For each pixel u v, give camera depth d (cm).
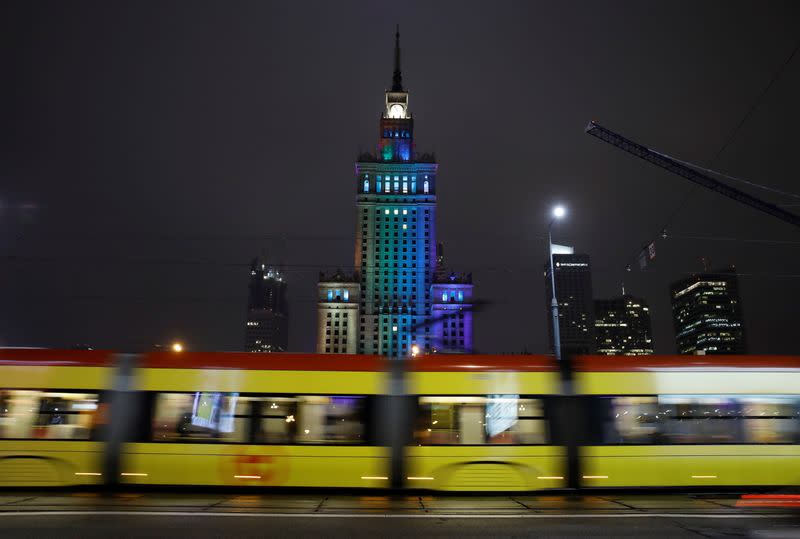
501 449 1770
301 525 1293
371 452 1769
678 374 1850
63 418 1780
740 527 1308
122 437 1775
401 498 1702
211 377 1817
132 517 1345
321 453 1767
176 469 1759
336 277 14000
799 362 1891
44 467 1747
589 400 1820
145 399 1800
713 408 1827
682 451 1791
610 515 1448
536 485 1752
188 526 1260
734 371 1856
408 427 1784
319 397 1806
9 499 1584
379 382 1820
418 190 14250
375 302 13775
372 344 13662
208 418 1792
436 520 1373
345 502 1623
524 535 1217
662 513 1474
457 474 1753
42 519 1306
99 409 1791
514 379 1828
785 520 1386
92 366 1817
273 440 1777
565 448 1781
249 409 1797
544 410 1809
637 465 1778
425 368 1836
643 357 1891
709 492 1778
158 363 1828
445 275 13888
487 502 1644
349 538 1174
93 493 1719
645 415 1817
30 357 1816
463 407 1805
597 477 1769
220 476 1755
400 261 13962
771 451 1798
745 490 1780
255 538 1159
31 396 1784
